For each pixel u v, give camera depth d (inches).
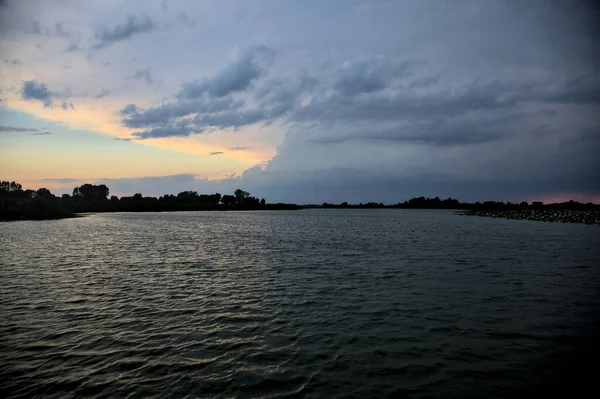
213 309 753.6
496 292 890.1
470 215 6791.3
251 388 437.1
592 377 462.6
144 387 440.5
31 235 2576.3
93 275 1107.3
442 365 498.0
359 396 419.8
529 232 2704.2
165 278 1062.4
